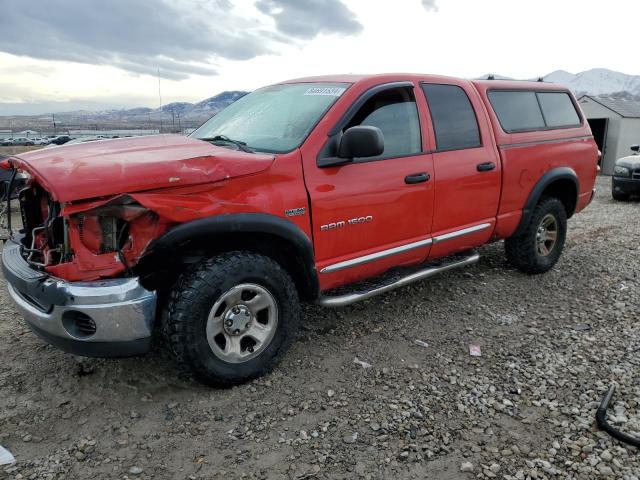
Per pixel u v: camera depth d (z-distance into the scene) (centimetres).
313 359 358
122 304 271
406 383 329
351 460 255
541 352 371
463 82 453
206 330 295
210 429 280
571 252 648
